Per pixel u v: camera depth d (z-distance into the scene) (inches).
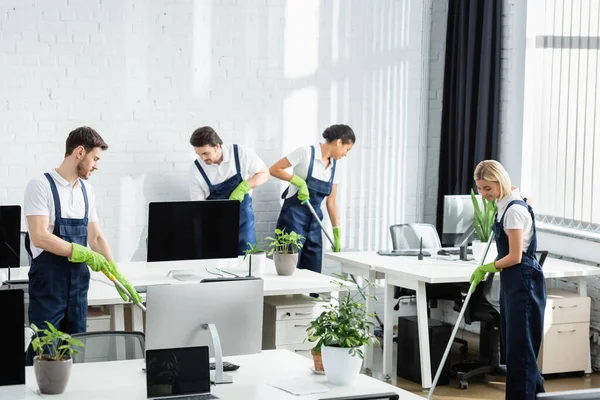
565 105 276.2
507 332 214.5
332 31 296.2
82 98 267.1
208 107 282.0
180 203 207.0
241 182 255.6
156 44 274.2
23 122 261.4
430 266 247.1
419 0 307.0
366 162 304.8
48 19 261.6
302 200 271.4
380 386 144.0
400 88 307.4
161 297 141.6
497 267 213.2
